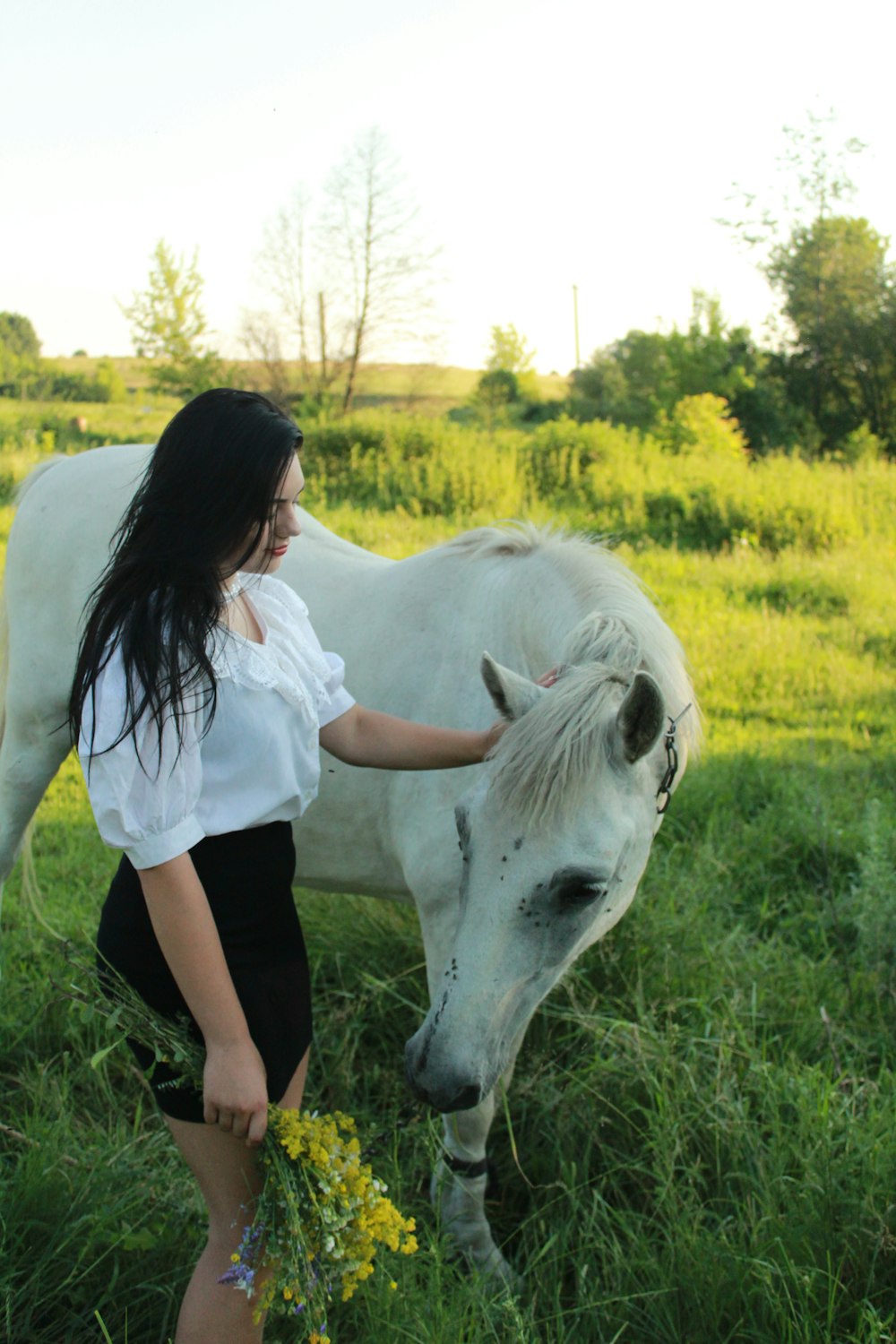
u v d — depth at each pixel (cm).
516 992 174
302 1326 184
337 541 294
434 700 236
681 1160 234
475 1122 216
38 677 270
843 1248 198
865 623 693
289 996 154
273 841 152
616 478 1116
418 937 294
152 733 130
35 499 282
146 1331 190
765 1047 259
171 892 132
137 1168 212
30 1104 246
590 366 2922
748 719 531
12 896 339
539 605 223
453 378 3688
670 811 402
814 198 1812
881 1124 224
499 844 170
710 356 2022
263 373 2555
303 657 160
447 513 1097
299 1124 142
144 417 2408
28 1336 180
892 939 304
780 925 336
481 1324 192
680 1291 195
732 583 773
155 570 134
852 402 1841
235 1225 152
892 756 475
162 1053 143
